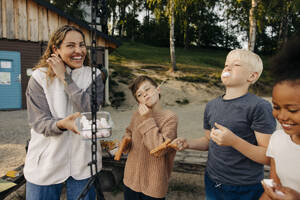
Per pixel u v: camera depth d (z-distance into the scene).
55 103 1.46
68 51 1.46
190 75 14.63
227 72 1.38
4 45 8.96
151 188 1.56
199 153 3.07
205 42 35.38
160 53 23.30
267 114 1.25
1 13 7.99
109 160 2.72
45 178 1.46
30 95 1.46
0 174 3.27
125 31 35.91
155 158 1.58
